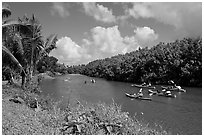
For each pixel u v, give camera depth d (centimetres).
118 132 765
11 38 1884
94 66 9294
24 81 2070
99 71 8125
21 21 2003
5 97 1332
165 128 1251
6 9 1689
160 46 5575
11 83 2036
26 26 2031
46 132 734
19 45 1945
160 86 3928
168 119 1486
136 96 2472
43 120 889
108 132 755
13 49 2005
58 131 755
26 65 2125
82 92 2905
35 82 2197
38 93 2036
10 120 809
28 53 2083
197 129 1255
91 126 765
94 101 2120
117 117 853
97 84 4462
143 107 1920
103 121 805
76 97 2331
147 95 2686
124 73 5681
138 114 1636
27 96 1400
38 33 2120
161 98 2436
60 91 2930
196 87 3609
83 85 4141
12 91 1561
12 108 1038
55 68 8500
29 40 2038
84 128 758
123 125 815
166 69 4381
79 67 13400
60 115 951
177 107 1925
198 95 2667
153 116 1573
